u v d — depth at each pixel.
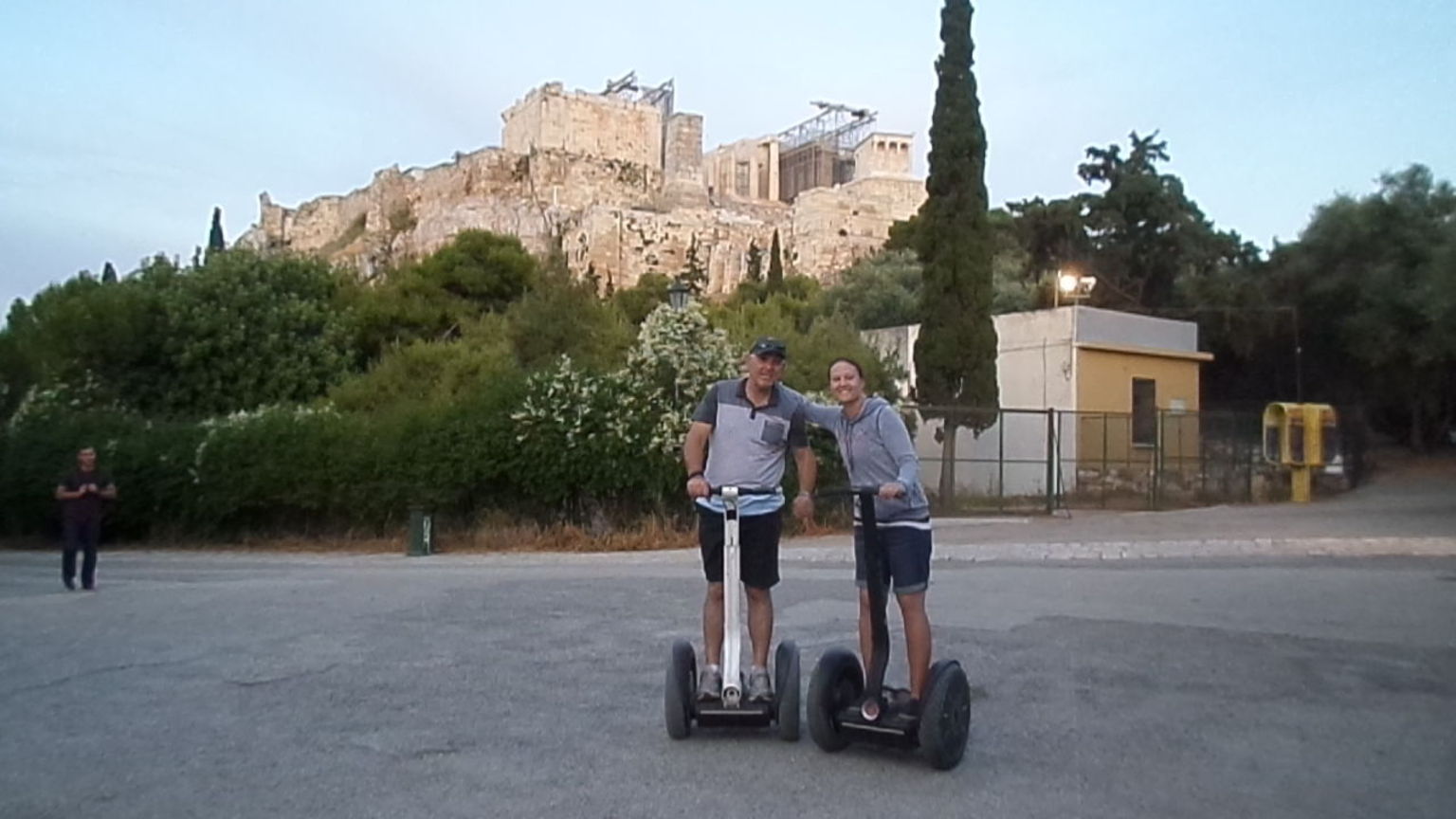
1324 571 14.52
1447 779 5.84
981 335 26.16
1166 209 46.22
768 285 70.25
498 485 21.56
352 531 22.95
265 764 6.12
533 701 7.57
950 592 12.55
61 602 13.28
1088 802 5.46
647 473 20.50
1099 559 16.30
